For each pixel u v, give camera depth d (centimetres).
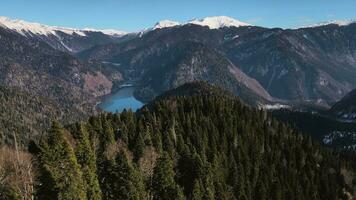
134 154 12675
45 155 7838
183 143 14862
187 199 11106
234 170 14562
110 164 10088
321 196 17075
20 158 9581
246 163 16112
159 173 10700
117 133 14750
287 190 15650
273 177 16375
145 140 13875
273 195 15162
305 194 16350
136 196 9669
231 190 13612
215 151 15562
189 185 11969
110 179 9875
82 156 9719
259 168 16588
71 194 7688
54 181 7606
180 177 12150
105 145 12888
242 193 13850
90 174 9038
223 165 15038
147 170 11519
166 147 14225
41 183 7788
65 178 7750
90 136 13000
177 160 13000
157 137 14212
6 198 7850
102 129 14000
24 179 8400
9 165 9181
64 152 8006
